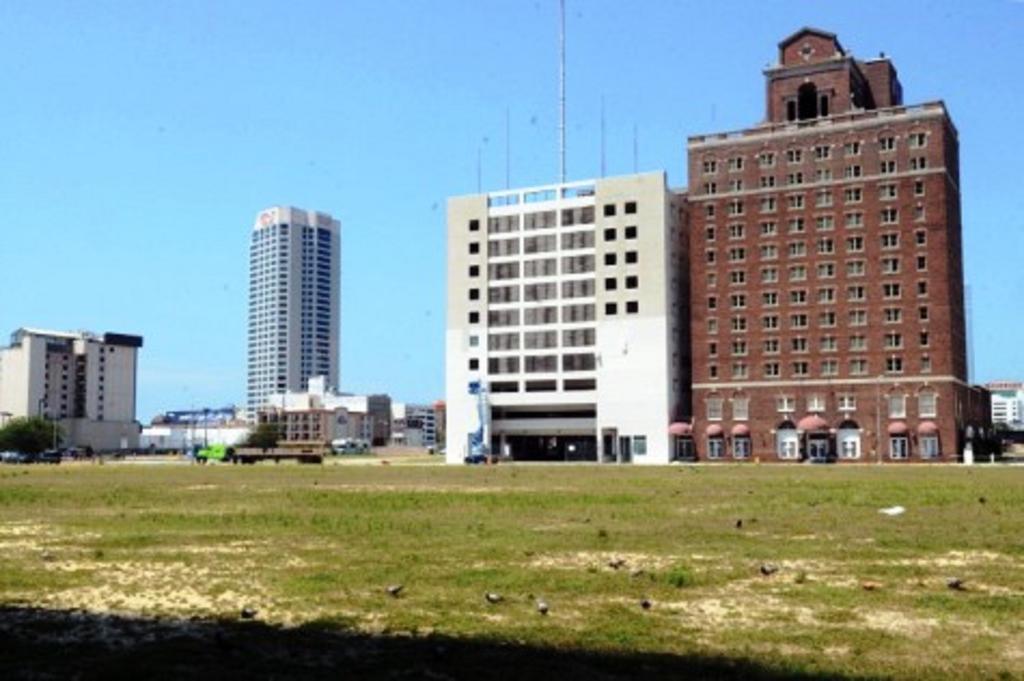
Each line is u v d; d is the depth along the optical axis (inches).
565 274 6737.2
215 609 683.4
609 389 6510.8
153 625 631.2
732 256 6289.4
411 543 1059.9
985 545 1007.0
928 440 5679.1
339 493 2098.9
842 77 6264.8
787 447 6063.0
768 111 6461.6
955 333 5910.4
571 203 6761.8
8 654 552.4
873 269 5910.4
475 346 6939.0
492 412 6924.2
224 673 505.0
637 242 6520.7
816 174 6102.4
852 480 2746.1
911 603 682.2
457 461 6614.2
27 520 1396.4
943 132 5826.8
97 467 4803.2
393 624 622.5
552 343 6732.3
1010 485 2338.8
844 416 5915.4
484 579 792.9
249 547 1031.0
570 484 2549.2
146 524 1318.9
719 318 6289.4
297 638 583.5
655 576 803.4
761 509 1555.1
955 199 6136.8
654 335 6427.2
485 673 499.2
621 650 546.0
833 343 5984.3
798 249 6117.1
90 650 561.9
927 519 1337.4
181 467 4768.7
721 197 6333.7
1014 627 604.1
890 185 5905.5
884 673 494.9
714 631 596.4
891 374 5821.9
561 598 710.5
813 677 487.8
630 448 6427.2
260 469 4311.0
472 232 7037.4
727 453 6195.9
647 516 1427.2
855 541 1056.8
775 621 625.9
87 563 913.5
